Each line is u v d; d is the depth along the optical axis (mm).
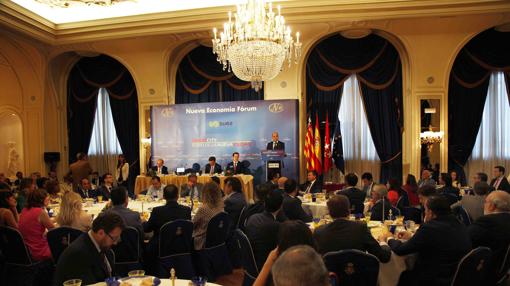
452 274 2922
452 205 5141
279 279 1217
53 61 10633
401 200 5449
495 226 3289
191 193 6535
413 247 3006
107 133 11422
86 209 5559
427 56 8625
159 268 3977
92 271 2264
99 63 11102
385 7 7754
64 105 11141
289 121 8797
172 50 9695
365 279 2604
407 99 9219
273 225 3031
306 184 7855
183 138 9289
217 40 6195
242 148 9008
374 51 9438
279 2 8016
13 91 10484
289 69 9250
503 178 6793
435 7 7688
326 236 2824
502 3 7449
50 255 3924
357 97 9734
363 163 9703
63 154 11070
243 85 10055
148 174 8367
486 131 9383
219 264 4438
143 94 9961
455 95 9273
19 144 10625
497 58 9102
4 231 3809
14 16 8086
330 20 8047
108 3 8602
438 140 8633
